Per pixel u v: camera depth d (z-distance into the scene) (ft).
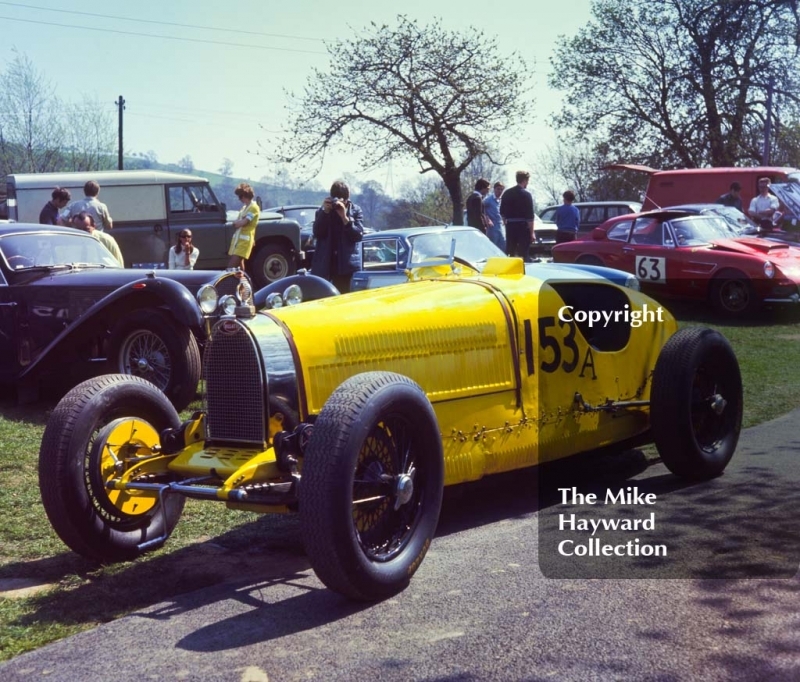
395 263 33.63
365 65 94.89
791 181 60.59
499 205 51.26
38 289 26.91
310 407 13.83
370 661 10.71
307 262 68.74
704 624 11.34
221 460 13.75
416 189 155.53
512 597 12.41
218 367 14.06
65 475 13.93
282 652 11.03
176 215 56.65
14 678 10.67
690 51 112.16
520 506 16.81
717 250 43.75
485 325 15.74
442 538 15.17
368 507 12.73
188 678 10.47
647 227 46.52
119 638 11.65
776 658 10.37
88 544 14.20
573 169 159.53
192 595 13.11
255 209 38.06
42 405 27.20
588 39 118.21
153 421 15.29
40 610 12.81
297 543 15.42
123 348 25.23
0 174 135.23
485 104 93.91
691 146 115.14
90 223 32.30
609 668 10.28
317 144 95.71
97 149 148.77
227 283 26.48
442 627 11.56
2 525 16.49
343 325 14.34
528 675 10.20
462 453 15.30
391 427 13.05
